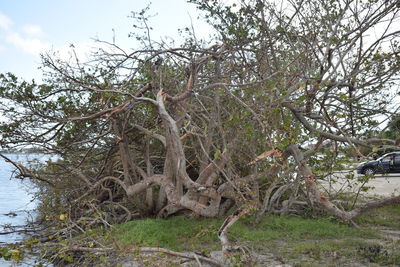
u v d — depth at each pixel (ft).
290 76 29.35
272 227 36.35
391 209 45.98
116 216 45.52
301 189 42.45
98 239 26.08
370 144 29.53
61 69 35.55
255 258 25.59
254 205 25.05
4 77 32.22
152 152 50.75
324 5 31.01
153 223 36.86
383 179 77.77
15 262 21.61
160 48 34.60
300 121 28.73
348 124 32.27
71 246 22.27
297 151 30.78
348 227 36.42
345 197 44.80
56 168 44.83
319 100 28.12
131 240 31.60
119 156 46.06
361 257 26.40
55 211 42.27
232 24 32.09
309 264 25.23
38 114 33.12
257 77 31.17
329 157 36.11
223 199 45.06
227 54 32.68
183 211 43.68
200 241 31.60
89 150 40.93
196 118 38.29
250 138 29.22
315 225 36.29
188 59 33.04
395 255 26.18
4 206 59.62
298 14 31.09
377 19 28.45
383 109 32.50
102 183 45.75
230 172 30.76
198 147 40.19
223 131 29.86
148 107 37.47
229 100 30.53
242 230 34.24
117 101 37.11
